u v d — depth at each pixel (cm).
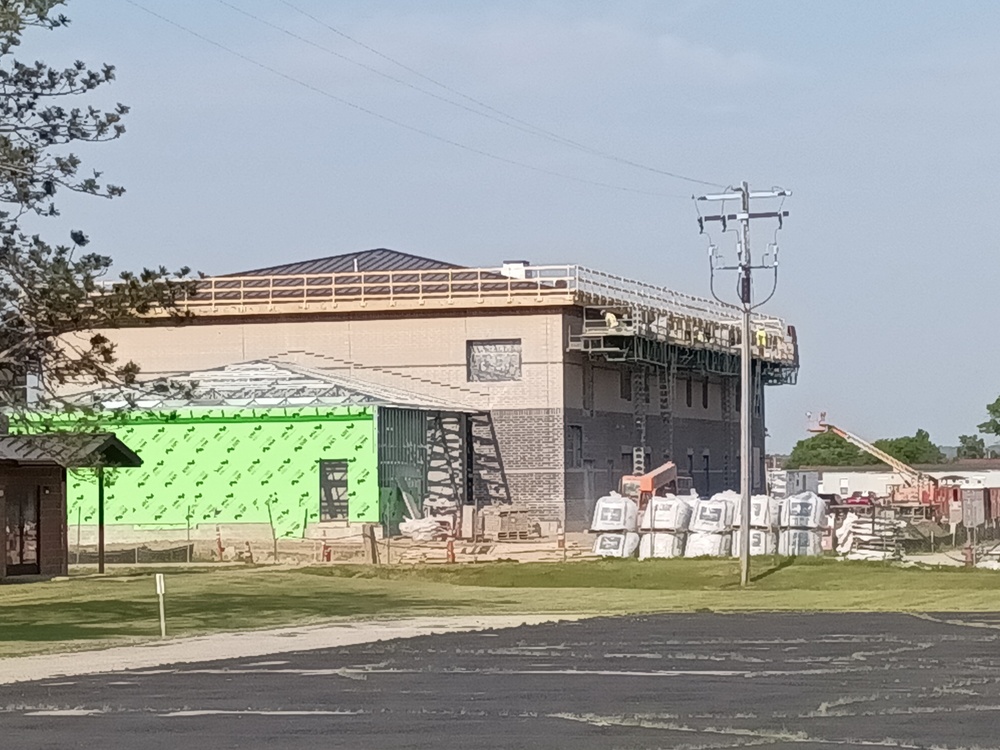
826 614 3466
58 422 3622
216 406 6550
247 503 6525
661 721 1655
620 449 7462
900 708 1752
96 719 1744
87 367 3359
